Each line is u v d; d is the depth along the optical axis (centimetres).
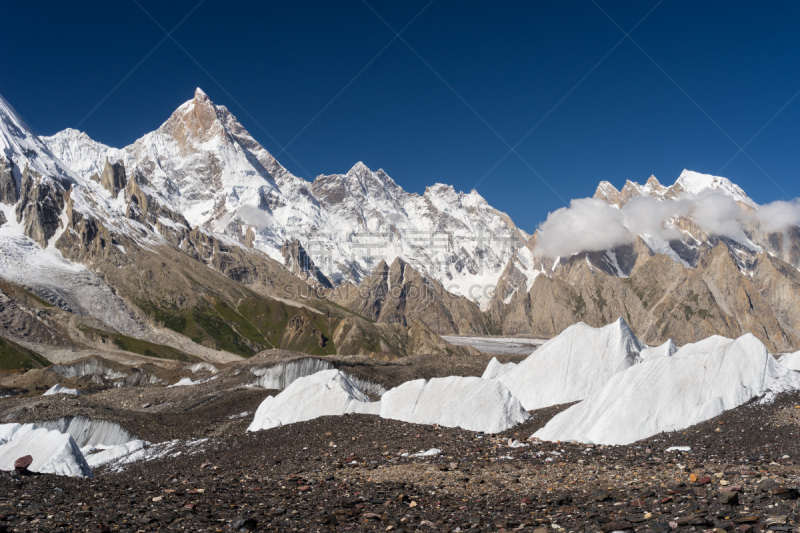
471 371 9500
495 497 1783
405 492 1894
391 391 4544
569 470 2162
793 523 1197
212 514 1580
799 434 2594
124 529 1394
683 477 1845
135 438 5544
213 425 5838
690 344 4553
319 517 1541
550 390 4728
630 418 3159
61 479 2206
